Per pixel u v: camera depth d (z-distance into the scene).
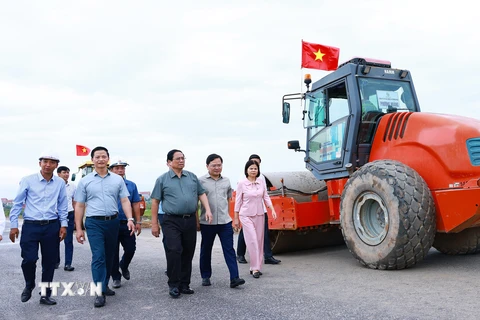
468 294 4.79
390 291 5.08
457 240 7.24
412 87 7.84
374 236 6.54
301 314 4.38
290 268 7.00
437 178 6.22
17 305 5.39
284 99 8.61
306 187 8.82
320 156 8.12
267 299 5.05
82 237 5.43
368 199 6.56
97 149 5.46
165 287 6.04
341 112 7.63
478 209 5.64
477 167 5.83
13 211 5.32
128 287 6.16
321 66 9.26
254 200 6.50
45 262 5.43
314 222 7.82
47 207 5.39
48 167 5.38
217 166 5.94
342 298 4.90
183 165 5.62
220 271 7.07
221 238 5.88
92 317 4.73
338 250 8.69
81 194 5.40
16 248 11.86
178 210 5.48
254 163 6.54
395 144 6.82
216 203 5.89
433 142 6.25
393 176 6.17
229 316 4.46
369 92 7.45
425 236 5.99
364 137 7.33
